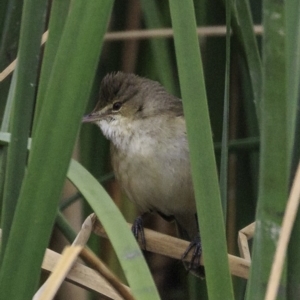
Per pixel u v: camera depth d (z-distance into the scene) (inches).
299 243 132.1
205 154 131.8
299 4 131.8
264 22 126.3
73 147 129.6
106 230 132.1
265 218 131.8
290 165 132.1
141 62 140.3
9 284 131.6
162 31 138.6
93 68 127.6
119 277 139.7
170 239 136.3
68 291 139.2
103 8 126.0
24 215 130.4
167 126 138.3
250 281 132.0
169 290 140.9
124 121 138.5
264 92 128.3
